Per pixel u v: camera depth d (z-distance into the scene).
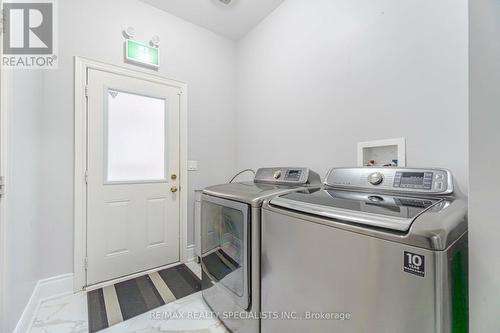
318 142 1.80
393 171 1.16
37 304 1.58
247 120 2.62
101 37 1.93
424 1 1.22
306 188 1.45
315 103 1.82
